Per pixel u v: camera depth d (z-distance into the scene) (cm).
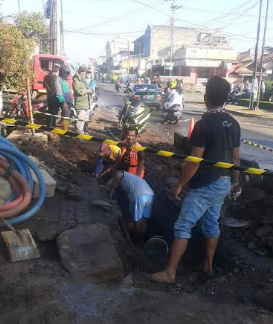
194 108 2592
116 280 349
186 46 5266
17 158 449
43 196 444
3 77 879
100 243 372
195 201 371
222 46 5569
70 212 479
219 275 418
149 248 464
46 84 982
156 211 604
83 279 334
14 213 400
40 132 952
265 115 2202
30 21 2903
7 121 451
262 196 586
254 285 390
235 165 359
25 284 311
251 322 294
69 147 885
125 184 526
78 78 998
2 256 357
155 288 361
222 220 555
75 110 1021
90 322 277
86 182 629
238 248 493
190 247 491
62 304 292
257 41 2409
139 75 6450
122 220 520
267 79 4859
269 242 484
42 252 373
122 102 2778
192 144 369
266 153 1088
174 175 798
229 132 370
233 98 3022
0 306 290
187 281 397
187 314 299
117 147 617
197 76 5388
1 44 854
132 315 293
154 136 1268
